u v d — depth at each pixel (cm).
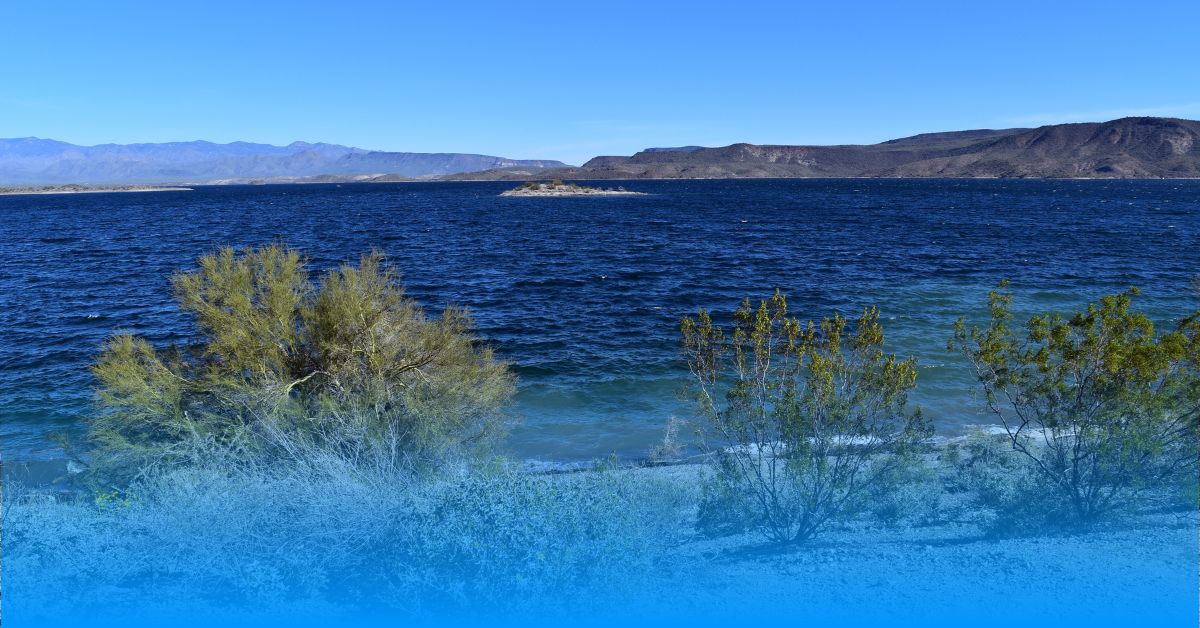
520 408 1588
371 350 1103
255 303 1149
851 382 841
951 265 4194
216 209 13100
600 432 1425
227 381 1023
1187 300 2920
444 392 1121
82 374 1911
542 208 12231
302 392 1097
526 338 2377
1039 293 3127
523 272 4172
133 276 4019
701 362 905
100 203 16988
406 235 6938
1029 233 6394
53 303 3131
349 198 18562
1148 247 5097
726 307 2988
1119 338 794
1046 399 870
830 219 8831
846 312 2734
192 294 1102
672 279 3862
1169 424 802
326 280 1181
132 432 1035
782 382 855
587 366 1966
